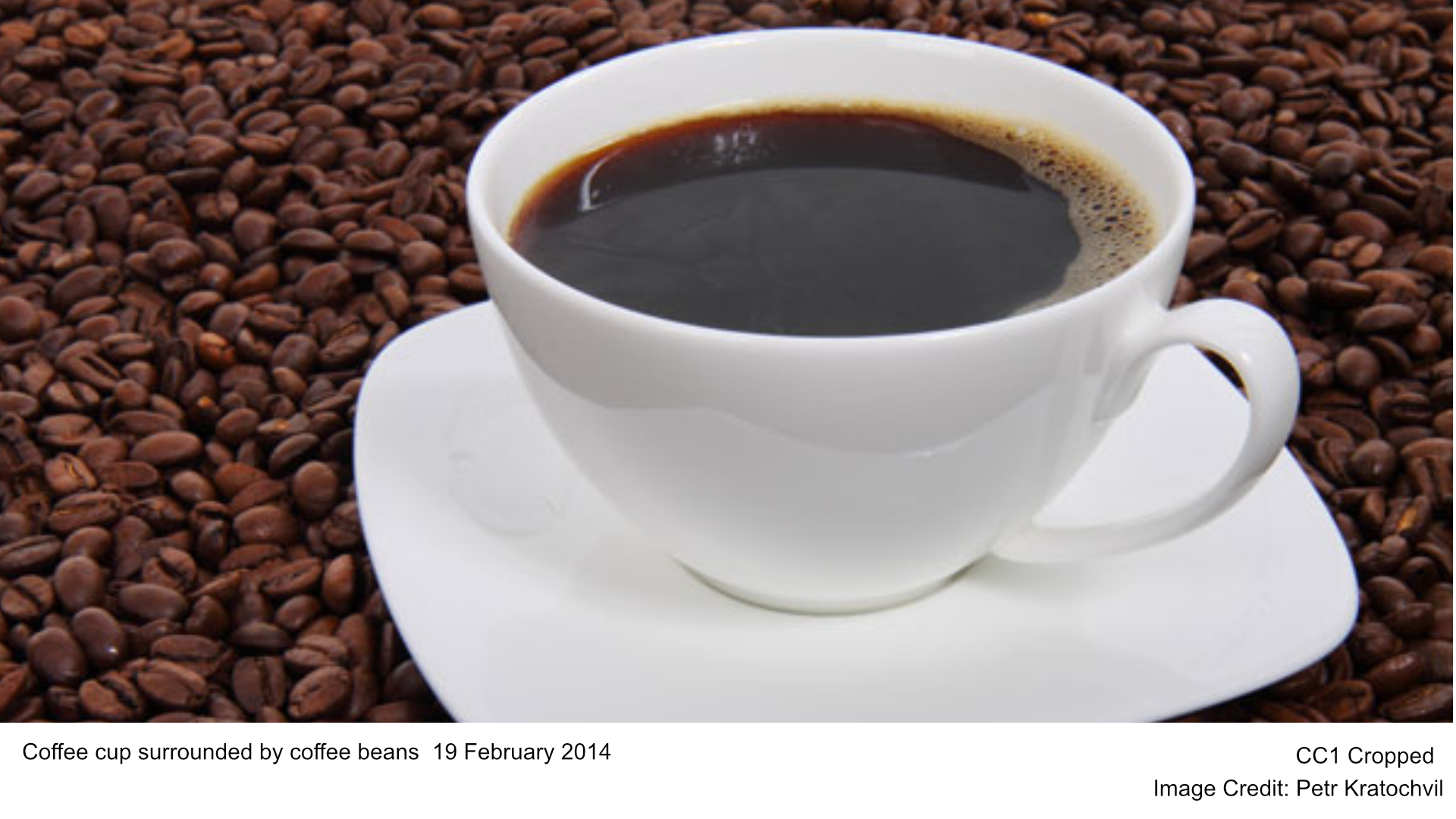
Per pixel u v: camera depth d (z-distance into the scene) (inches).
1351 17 25.2
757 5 25.5
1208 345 15.2
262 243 22.2
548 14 25.0
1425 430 19.8
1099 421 15.7
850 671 16.0
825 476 15.2
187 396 20.4
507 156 16.6
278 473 19.5
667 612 16.5
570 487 17.4
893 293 15.8
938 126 17.7
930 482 15.4
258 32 25.3
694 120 17.8
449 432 17.8
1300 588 16.3
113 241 22.5
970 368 14.8
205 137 23.1
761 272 16.0
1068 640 16.1
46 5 25.9
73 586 18.1
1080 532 16.3
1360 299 20.9
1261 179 22.8
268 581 18.2
